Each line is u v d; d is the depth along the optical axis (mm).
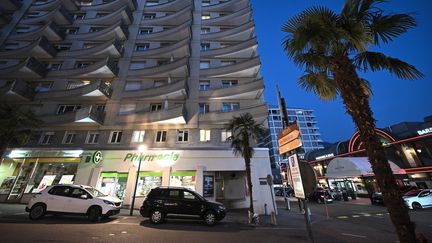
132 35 22688
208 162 16109
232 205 16906
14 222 9039
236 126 14367
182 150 16391
